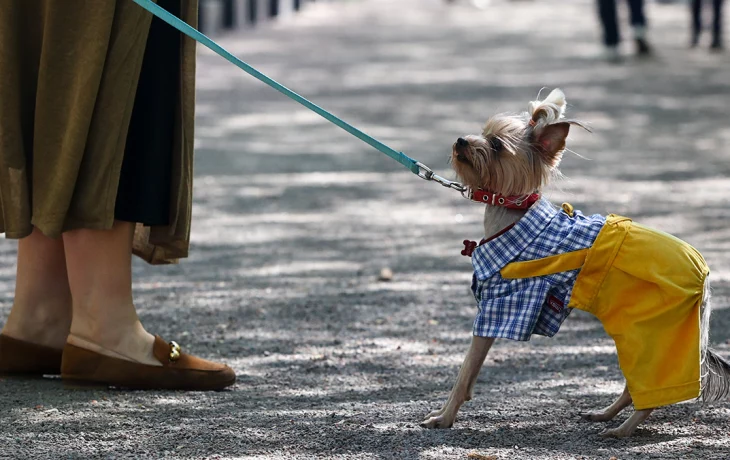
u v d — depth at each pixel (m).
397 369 8.80
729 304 10.77
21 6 7.74
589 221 7.04
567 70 33.06
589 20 54.47
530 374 8.69
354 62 35.56
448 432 7.12
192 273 12.24
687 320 6.74
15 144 7.79
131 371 8.06
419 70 33.50
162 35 7.94
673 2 67.06
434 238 14.21
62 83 7.68
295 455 6.65
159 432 7.05
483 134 7.25
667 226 14.46
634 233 6.89
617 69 33.12
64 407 7.56
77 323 8.12
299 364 8.91
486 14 60.03
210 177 18.42
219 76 32.00
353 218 15.41
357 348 9.41
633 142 21.78
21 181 7.83
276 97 28.23
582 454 6.74
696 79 30.88
